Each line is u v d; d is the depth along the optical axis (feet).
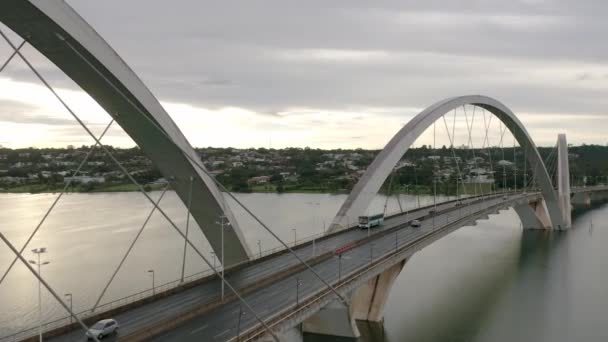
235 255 151.33
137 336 91.20
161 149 121.29
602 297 204.13
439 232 201.77
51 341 90.43
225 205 139.54
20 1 81.25
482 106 312.29
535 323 174.91
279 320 99.66
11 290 195.42
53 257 245.86
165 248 268.62
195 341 90.22
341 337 158.92
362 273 135.74
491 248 304.71
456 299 200.85
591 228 389.39
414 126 236.84
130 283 204.95
